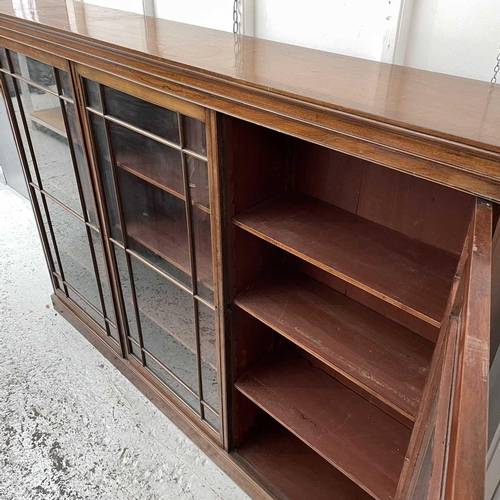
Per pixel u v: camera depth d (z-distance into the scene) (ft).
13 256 8.46
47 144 5.39
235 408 4.90
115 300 5.80
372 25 3.58
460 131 2.07
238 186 3.65
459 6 3.17
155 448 5.41
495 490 3.75
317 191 3.98
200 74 2.96
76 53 3.94
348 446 4.16
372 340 3.81
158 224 4.50
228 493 4.99
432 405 2.24
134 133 4.12
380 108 2.35
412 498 2.16
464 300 1.74
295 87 2.65
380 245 3.45
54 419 5.71
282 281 4.36
